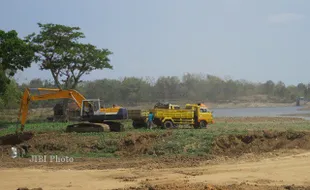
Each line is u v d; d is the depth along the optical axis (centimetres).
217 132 2823
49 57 5212
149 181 1683
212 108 12094
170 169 1981
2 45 4753
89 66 5453
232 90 13750
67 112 5247
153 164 2142
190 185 1548
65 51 5184
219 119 5497
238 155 2459
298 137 2731
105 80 10850
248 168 1989
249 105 13012
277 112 8481
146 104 11188
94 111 3156
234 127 3562
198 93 13088
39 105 8269
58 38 5259
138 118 3478
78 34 5316
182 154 2434
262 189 1509
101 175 1838
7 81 4588
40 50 5128
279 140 2700
